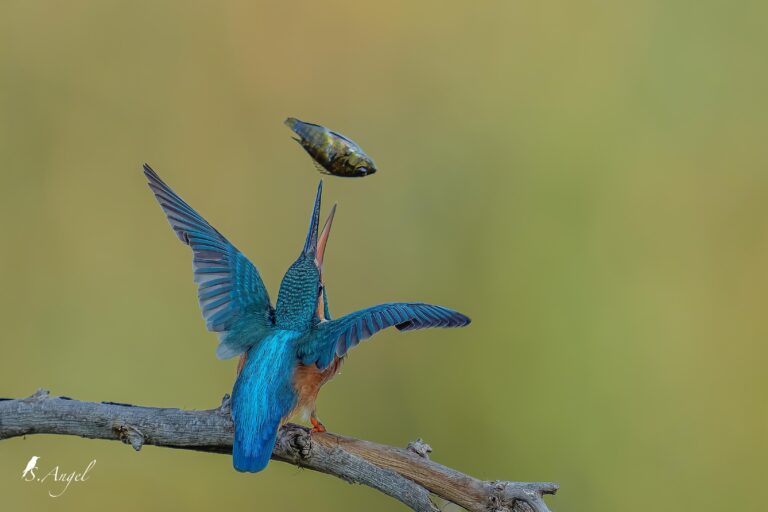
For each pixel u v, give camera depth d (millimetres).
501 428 13430
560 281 14281
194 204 15016
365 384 13312
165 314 14328
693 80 15586
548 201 14922
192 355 14078
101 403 7625
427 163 15273
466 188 15070
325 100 15750
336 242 14609
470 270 14477
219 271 8344
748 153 15188
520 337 13914
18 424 7496
